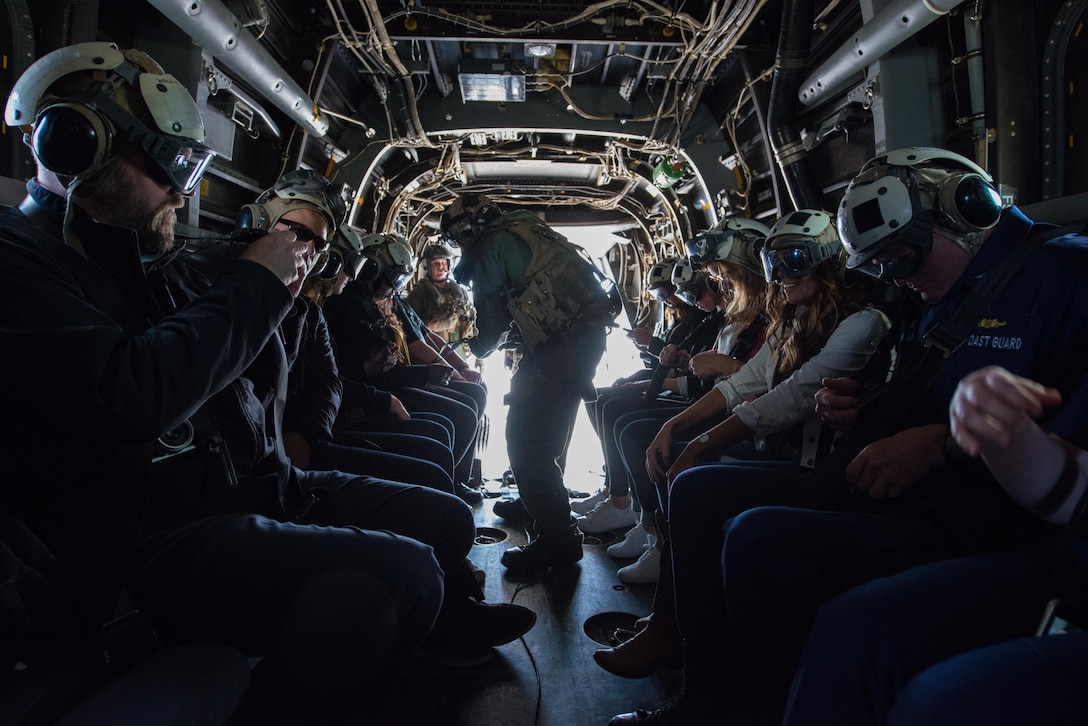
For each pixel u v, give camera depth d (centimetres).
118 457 107
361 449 227
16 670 96
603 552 326
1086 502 87
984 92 238
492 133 494
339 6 354
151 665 102
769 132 366
